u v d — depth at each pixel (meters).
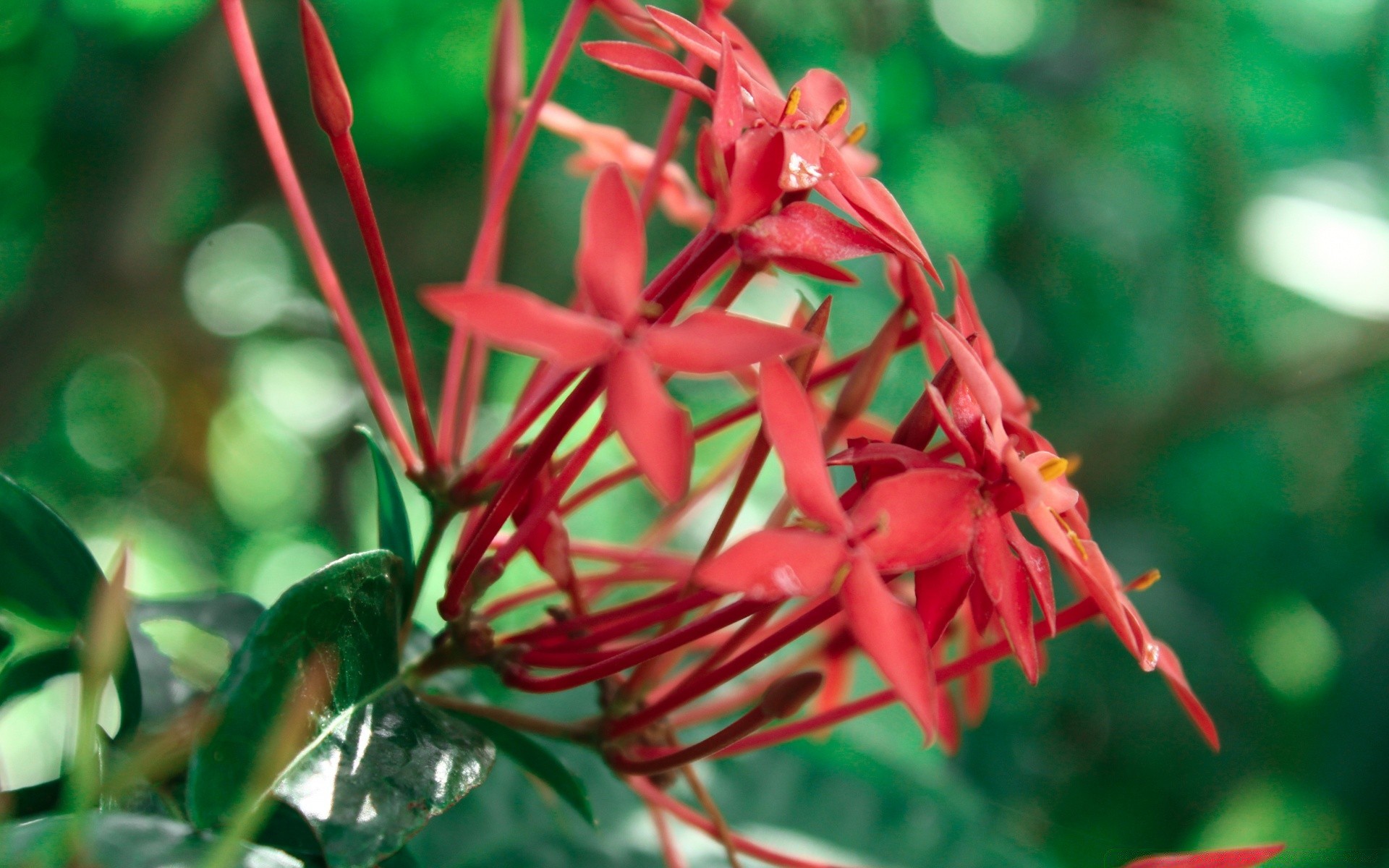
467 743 0.24
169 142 0.58
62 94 0.56
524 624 0.37
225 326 0.75
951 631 0.29
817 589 0.22
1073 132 0.73
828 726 0.26
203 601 0.27
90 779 0.21
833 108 0.24
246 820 0.21
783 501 0.25
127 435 0.75
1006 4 0.74
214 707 0.22
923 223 0.73
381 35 0.65
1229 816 0.67
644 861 0.31
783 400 0.22
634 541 0.61
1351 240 0.66
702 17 0.26
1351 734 0.64
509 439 0.25
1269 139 0.71
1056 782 0.68
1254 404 0.71
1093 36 0.72
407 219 0.71
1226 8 0.69
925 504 0.22
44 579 0.24
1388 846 0.62
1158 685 0.69
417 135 0.69
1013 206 0.74
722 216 0.23
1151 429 0.71
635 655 0.24
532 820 0.31
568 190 0.68
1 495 0.23
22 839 0.21
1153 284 0.72
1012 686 0.67
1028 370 0.73
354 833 0.22
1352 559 0.70
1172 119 0.72
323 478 0.84
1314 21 0.70
